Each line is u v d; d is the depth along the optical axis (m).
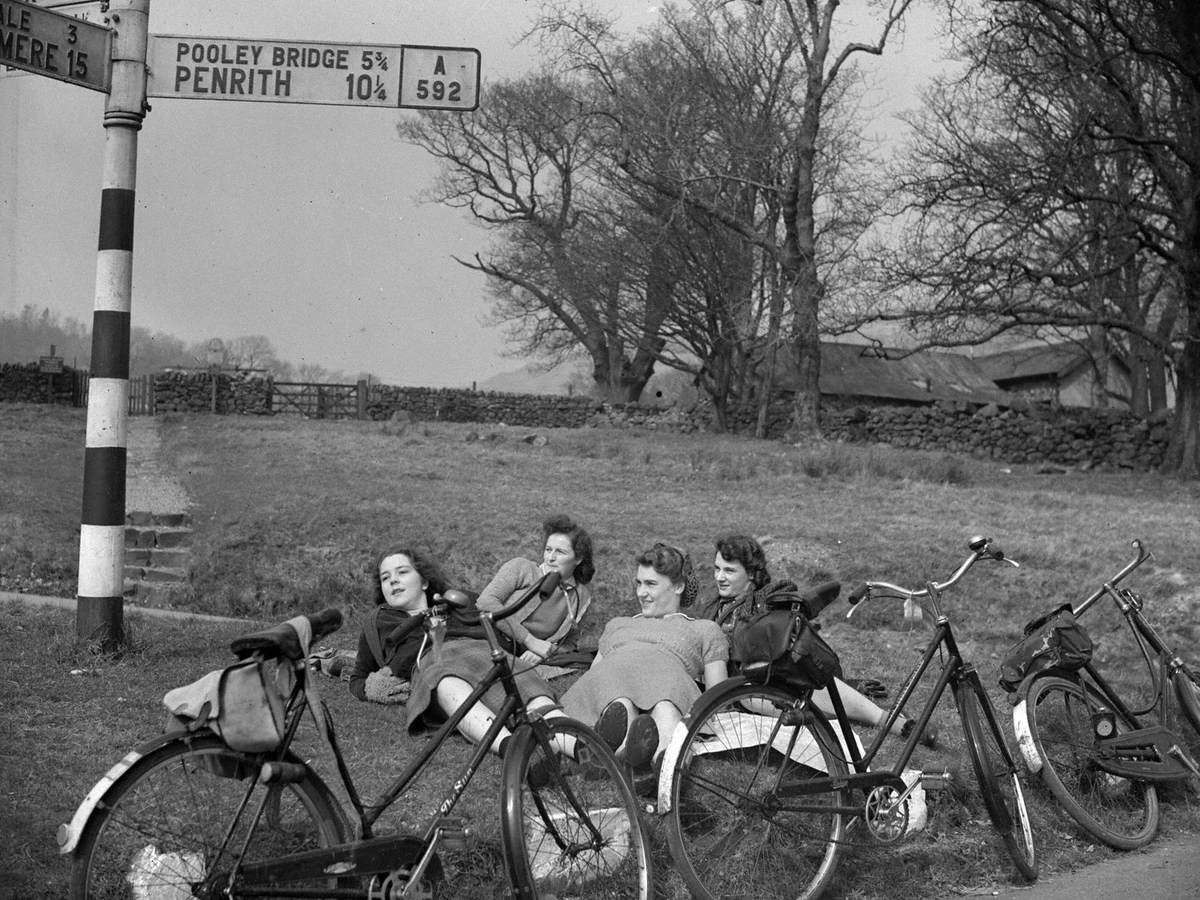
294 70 7.32
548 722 4.33
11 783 4.84
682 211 36.00
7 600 9.36
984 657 9.88
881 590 5.38
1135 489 23.91
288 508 13.71
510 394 46.22
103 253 7.22
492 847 4.60
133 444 26.17
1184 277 27.92
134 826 3.59
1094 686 6.42
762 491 18.92
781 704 4.88
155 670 7.05
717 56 37.91
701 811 4.72
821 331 33.38
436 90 7.34
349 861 3.79
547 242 52.75
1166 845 6.02
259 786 3.76
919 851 5.28
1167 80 26.62
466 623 5.21
